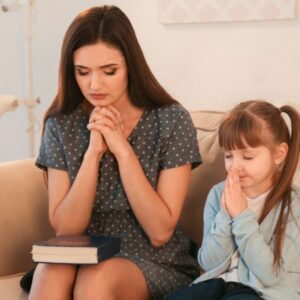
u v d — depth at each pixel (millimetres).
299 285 1677
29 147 2768
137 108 1902
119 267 1696
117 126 1842
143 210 1800
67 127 1934
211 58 2537
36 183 2125
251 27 2451
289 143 1778
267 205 1737
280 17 2393
